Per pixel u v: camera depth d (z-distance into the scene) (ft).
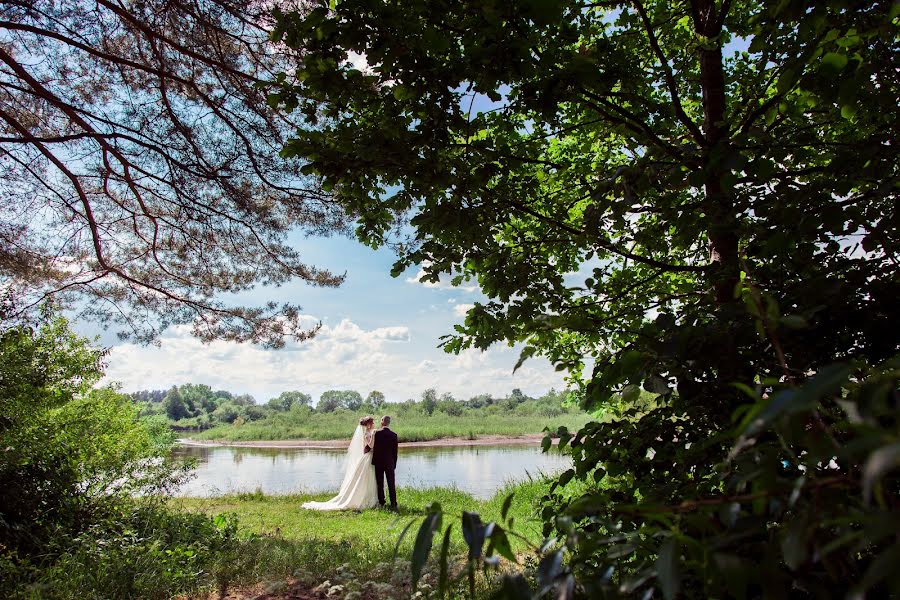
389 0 9.02
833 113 9.53
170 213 33.91
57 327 20.84
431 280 13.39
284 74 10.27
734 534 3.10
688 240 10.01
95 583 14.84
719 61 12.73
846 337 6.71
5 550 15.89
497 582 13.83
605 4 12.89
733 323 6.44
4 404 18.39
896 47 8.41
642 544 3.82
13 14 24.50
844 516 2.80
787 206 7.47
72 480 19.63
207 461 87.40
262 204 32.48
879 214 7.39
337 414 260.42
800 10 7.18
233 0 24.76
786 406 2.39
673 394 7.55
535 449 103.81
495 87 9.35
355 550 21.06
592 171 13.65
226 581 17.06
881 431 2.09
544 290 12.64
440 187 11.02
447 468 67.87
